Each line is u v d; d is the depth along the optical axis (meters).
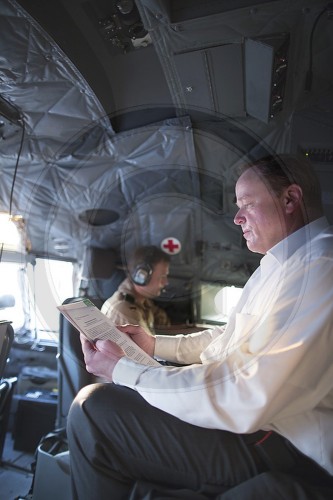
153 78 1.42
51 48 1.18
